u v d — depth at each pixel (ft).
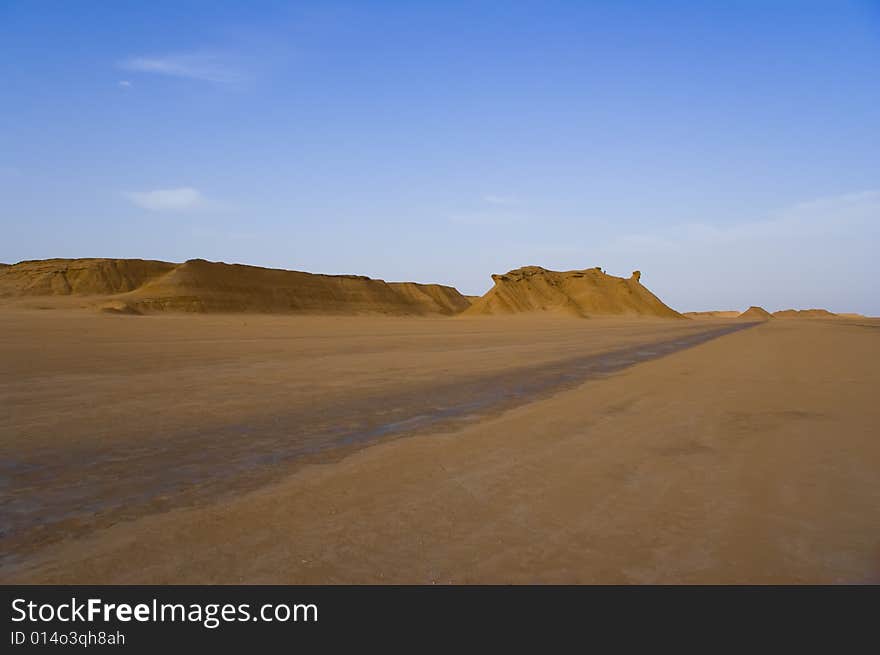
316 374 61.31
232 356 82.94
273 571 14.92
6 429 32.94
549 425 34.14
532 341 140.46
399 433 32.22
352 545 16.44
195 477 23.70
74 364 68.39
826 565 14.85
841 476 22.72
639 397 45.29
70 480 23.32
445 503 20.04
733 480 22.40
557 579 14.26
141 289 498.28
